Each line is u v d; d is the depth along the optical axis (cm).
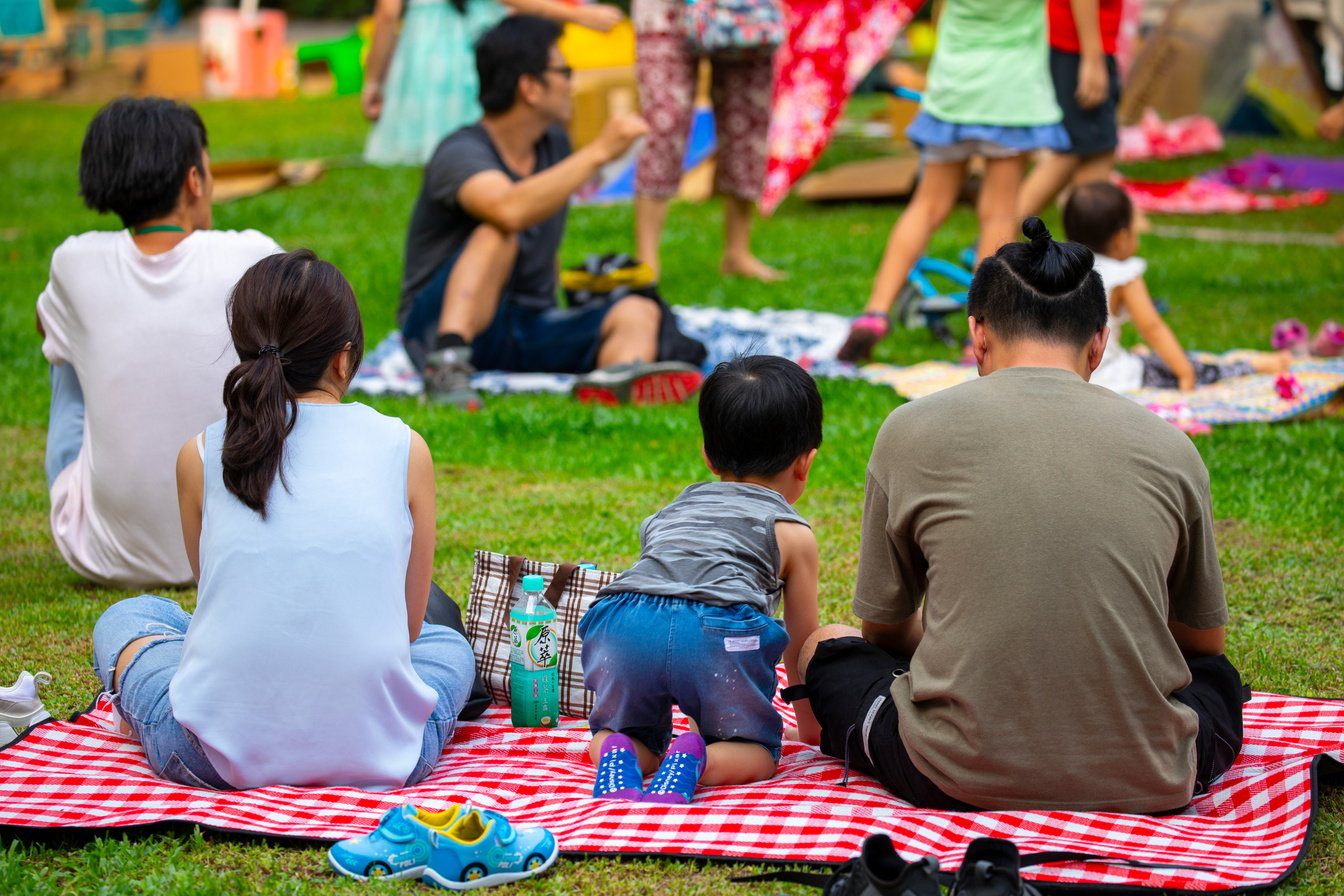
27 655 543
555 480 786
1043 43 1010
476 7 1583
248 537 407
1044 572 375
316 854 371
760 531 430
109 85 3650
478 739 473
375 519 414
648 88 1297
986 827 374
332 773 413
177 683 409
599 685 430
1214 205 1912
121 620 456
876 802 402
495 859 356
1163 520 384
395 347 1075
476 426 884
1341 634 554
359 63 3525
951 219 1831
